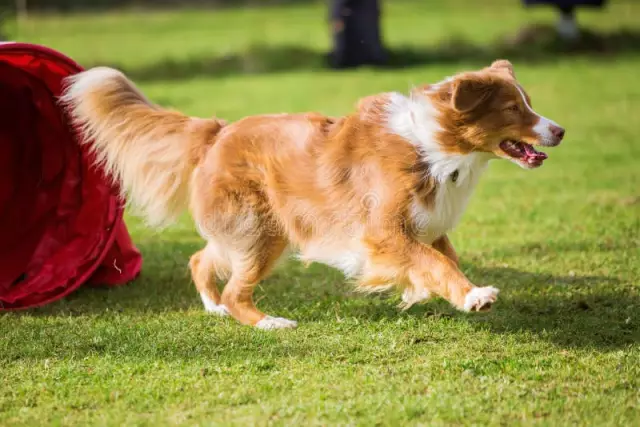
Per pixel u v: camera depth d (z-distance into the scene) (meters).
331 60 29.16
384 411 6.40
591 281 9.66
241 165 8.46
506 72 8.11
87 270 9.61
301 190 8.28
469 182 8.12
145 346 8.02
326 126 8.39
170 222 9.06
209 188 8.50
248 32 36.34
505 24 35.97
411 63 29.20
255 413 6.43
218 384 7.04
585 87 24.94
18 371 7.46
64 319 8.92
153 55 31.34
